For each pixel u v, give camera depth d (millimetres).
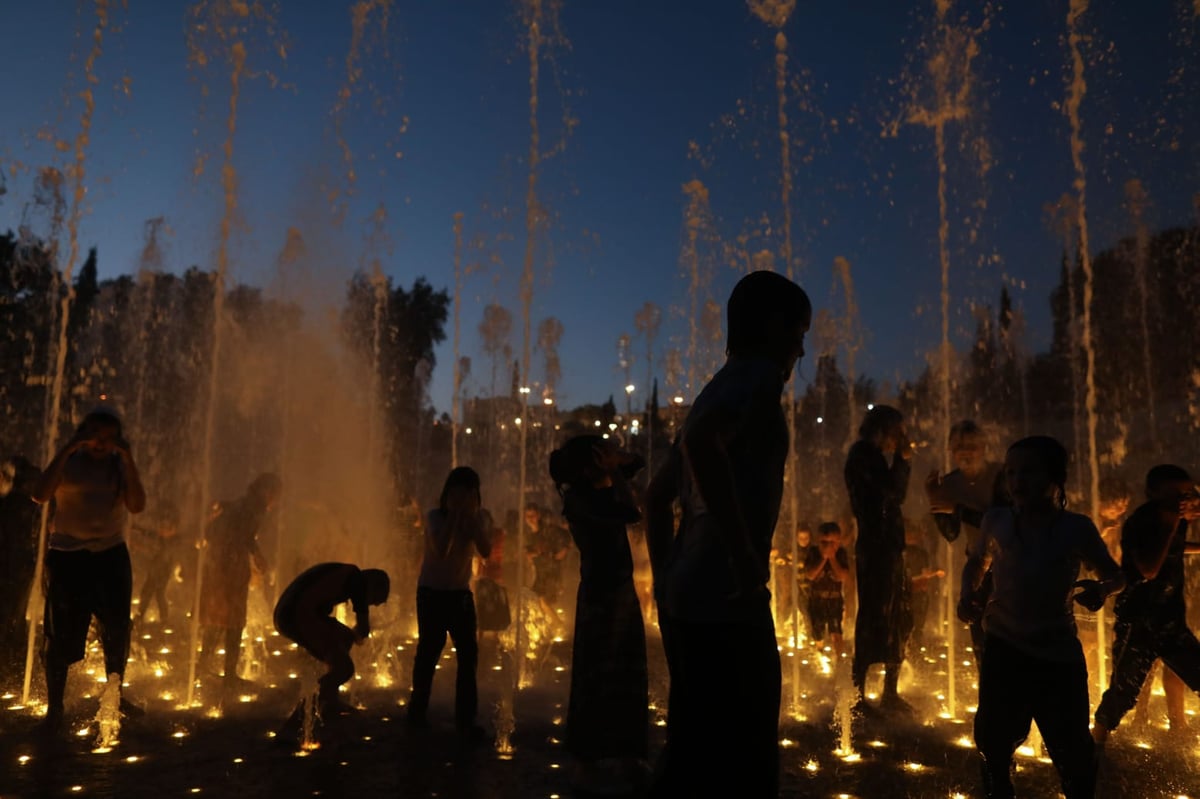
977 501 5555
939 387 22906
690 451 2322
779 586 10352
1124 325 23719
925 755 4969
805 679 7383
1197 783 4383
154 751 5066
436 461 30984
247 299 22422
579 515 4660
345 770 4730
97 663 7844
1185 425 22109
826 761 4844
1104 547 3531
